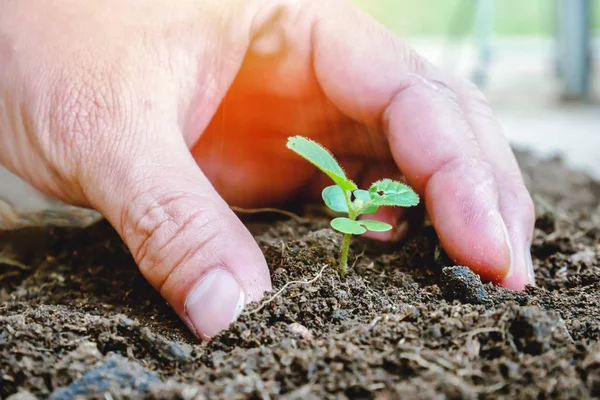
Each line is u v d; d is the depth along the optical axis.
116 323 0.23
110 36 0.28
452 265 0.28
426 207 0.29
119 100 0.27
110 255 0.31
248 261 0.25
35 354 0.22
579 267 0.29
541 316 0.22
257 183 0.35
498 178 0.29
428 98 0.29
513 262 0.27
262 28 0.30
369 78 0.30
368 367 0.21
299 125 0.34
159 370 0.22
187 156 0.27
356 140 0.33
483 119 0.31
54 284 0.29
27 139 0.29
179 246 0.25
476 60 0.95
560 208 0.40
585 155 0.56
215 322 0.24
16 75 0.28
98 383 0.21
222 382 0.21
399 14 1.28
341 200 0.27
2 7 0.29
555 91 0.87
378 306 0.25
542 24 1.16
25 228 0.34
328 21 0.31
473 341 0.22
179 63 0.28
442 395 0.20
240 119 0.34
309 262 0.27
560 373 0.20
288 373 0.21
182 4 0.29
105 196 0.26
